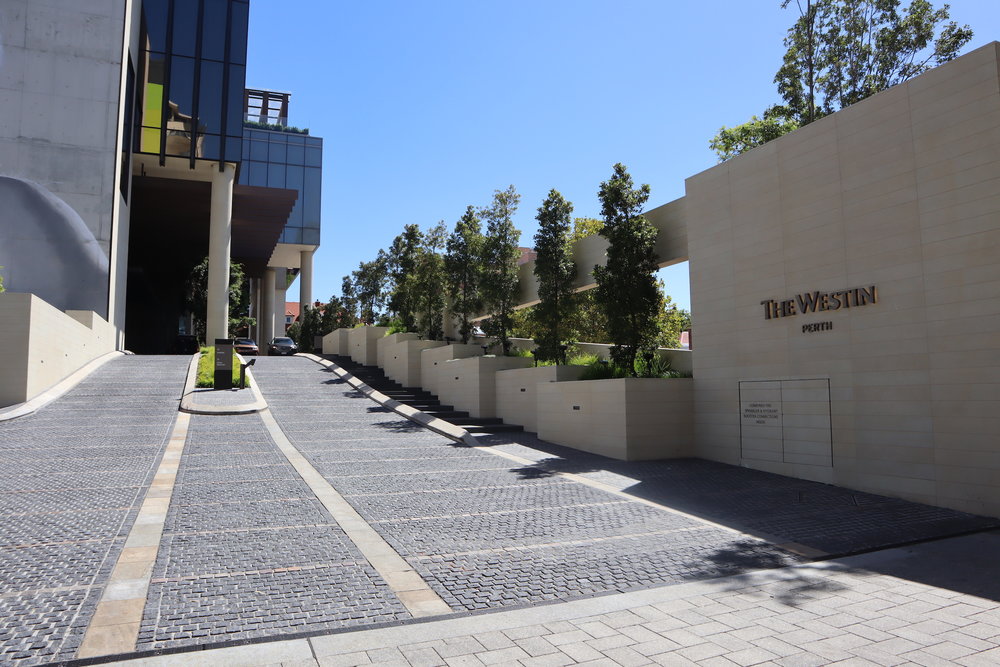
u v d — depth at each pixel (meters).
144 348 47.84
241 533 6.80
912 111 9.39
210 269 33.91
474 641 4.20
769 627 4.49
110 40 26.58
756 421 11.76
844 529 7.47
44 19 25.64
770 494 9.53
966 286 8.61
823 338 10.61
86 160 25.64
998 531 7.58
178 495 8.50
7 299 15.88
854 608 4.90
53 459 10.68
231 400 18.05
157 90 32.88
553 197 17.48
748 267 12.14
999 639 4.28
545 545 6.60
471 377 18.84
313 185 48.97
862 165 10.10
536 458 12.65
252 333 65.94
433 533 6.97
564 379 15.77
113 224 25.98
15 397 15.66
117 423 14.37
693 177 13.62
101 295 25.55
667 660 3.92
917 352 9.17
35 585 5.14
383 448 13.06
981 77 8.52
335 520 7.44
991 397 8.26
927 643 4.21
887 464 9.48
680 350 15.83
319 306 48.84
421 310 24.67
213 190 34.34
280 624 4.44
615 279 14.44
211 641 4.14
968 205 8.63
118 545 6.27
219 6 34.25
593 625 4.51
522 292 21.89
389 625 4.47
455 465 11.49
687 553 6.38
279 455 11.82
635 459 12.58
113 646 4.04
